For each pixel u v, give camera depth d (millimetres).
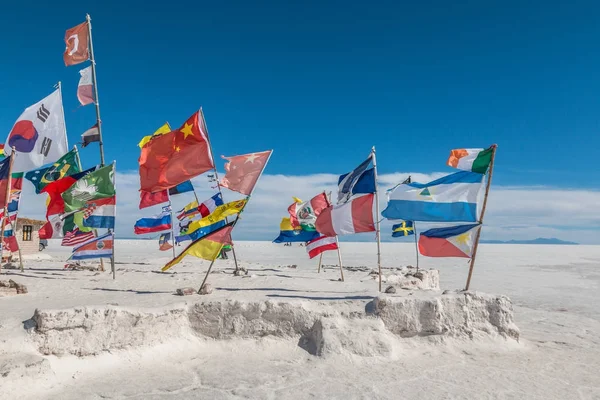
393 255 46188
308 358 7781
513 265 35969
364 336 8023
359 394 6359
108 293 9938
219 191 14727
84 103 14281
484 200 9117
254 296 9133
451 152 9758
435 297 8758
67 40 14438
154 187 10688
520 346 8852
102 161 14242
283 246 75125
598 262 41719
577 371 7625
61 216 13438
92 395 6109
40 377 6195
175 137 10531
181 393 6270
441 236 9484
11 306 8367
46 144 12602
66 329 7082
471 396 6406
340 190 11352
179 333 8078
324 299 8914
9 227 14625
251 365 7426
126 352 7379
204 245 9797
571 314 13781
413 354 8148
